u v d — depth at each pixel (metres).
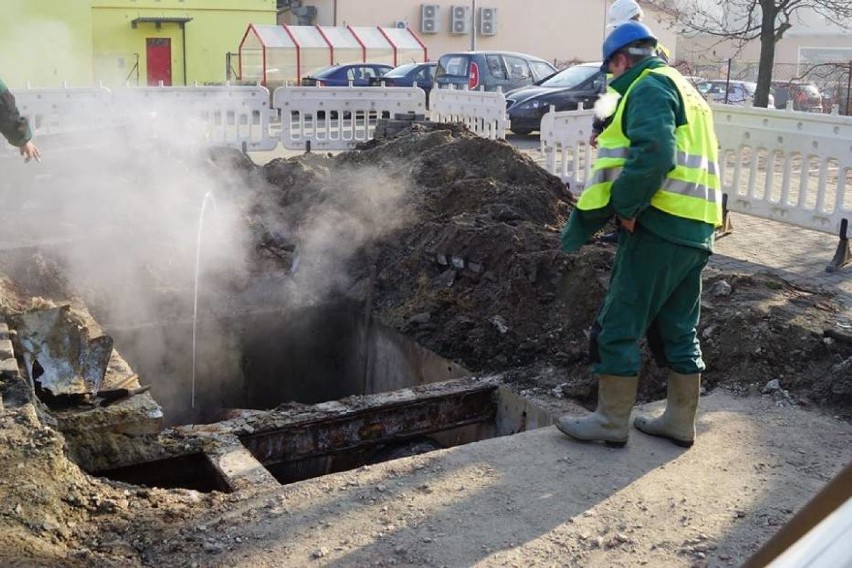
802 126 8.14
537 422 5.30
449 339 6.49
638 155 3.59
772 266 8.02
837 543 1.22
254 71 31.02
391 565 3.34
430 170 8.98
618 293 3.98
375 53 31.73
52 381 4.76
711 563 3.33
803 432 4.45
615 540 3.48
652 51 3.92
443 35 39.00
